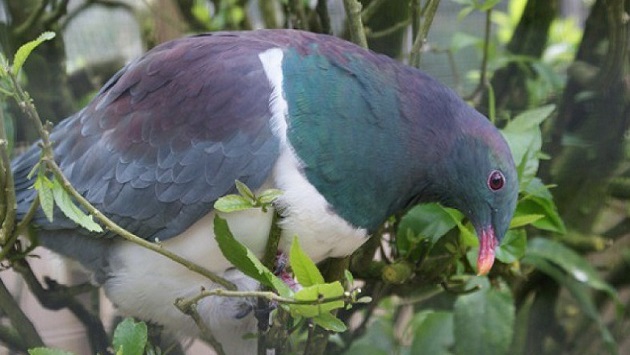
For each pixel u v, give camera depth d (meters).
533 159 6.94
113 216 6.67
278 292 5.55
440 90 6.59
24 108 5.56
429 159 6.56
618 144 8.42
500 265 7.62
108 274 6.87
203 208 6.43
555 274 8.04
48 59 8.41
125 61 9.37
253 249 6.47
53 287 7.36
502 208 6.54
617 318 8.32
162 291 6.78
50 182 5.61
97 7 9.37
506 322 7.43
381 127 6.41
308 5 8.61
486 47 8.27
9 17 8.45
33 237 7.01
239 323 6.94
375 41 8.39
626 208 8.77
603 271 8.88
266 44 6.57
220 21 9.16
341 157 6.33
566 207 8.51
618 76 8.31
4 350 7.68
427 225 7.02
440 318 7.79
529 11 8.78
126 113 6.76
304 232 6.43
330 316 5.45
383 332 8.32
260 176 6.30
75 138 6.95
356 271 7.54
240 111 6.37
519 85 8.61
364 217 6.54
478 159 6.52
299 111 6.30
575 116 8.45
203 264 6.62
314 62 6.39
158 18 9.34
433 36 9.60
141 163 6.62
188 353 8.29
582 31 9.02
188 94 6.53
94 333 7.70
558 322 8.77
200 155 6.44
